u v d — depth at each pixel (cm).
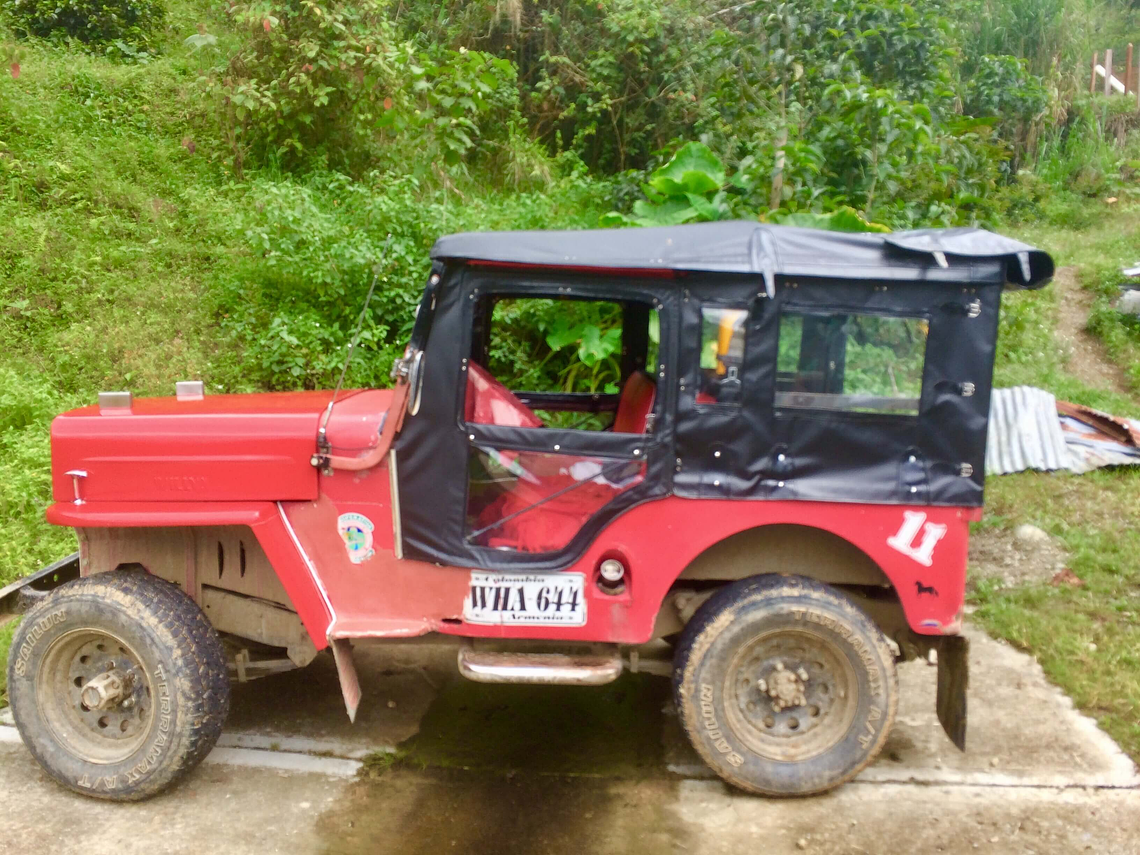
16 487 521
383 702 401
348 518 319
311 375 680
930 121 709
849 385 306
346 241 705
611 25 1027
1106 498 604
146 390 638
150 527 343
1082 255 1105
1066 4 1562
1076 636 447
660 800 330
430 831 311
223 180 864
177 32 1068
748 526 310
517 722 386
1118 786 339
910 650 345
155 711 313
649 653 416
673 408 306
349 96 868
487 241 301
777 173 661
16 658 323
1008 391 693
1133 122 1530
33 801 323
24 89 882
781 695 321
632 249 300
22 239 731
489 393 331
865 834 312
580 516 316
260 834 308
